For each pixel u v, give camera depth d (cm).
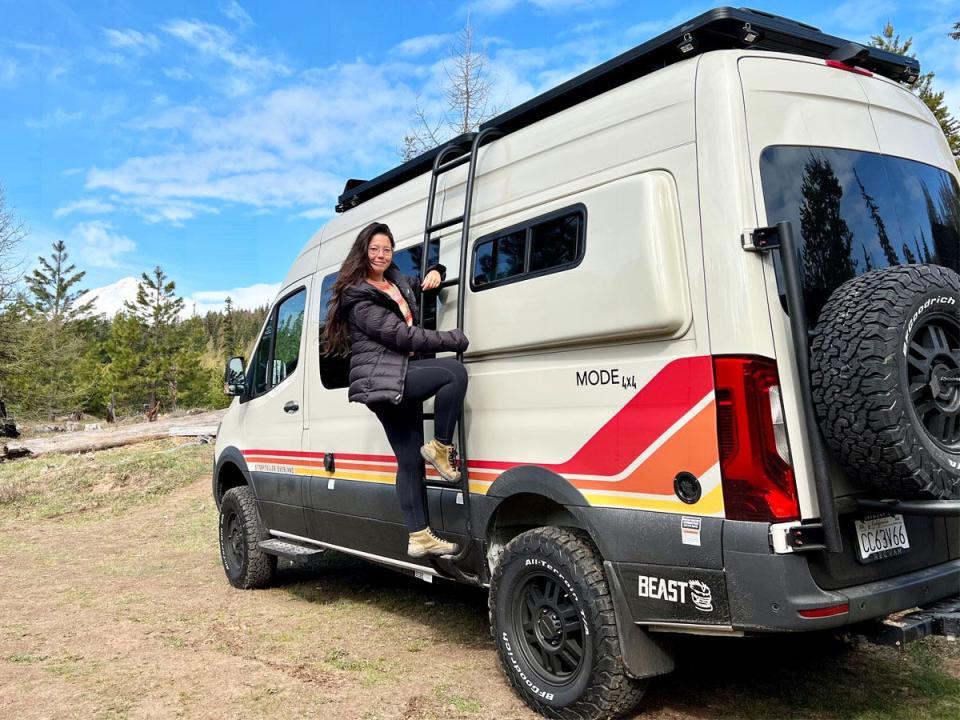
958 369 277
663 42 321
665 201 302
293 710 360
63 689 401
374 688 383
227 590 618
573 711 322
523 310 357
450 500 399
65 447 1562
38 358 3622
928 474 258
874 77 348
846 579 281
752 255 281
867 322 258
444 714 347
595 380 325
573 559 323
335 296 391
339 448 498
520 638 353
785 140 301
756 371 273
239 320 10525
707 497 279
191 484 1197
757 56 307
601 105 343
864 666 380
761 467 269
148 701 379
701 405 283
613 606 313
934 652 392
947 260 348
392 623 502
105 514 1061
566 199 344
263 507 596
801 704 340
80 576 697
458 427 387
